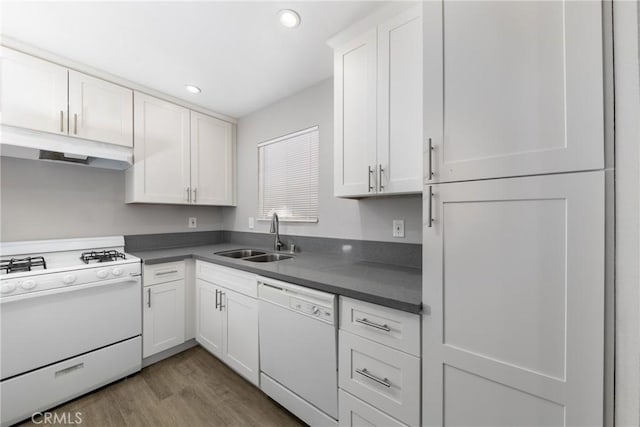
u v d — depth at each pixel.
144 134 2.23
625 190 0.66
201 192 2.64
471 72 0.90
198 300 2.21
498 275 0.85
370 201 1.87
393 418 1.07
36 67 1.70
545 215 0.77
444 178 0.95
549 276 0.76
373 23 1.42
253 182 2.78
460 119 0.92
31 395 1.48
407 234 1.69
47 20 1.44
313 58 1.82
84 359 1.67
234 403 1.65
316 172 2.21
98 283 1.70
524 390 0.80
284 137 2.45
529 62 0.79
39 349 1.51
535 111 0.78
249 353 1.73
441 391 0.96
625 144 0.66
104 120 2.00
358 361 1.18
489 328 0.86
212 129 2.74
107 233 2.29
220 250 2.48
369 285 1.24
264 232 2.68
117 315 1.82
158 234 2.59
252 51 1.74
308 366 1.37
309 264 1.75
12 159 1.87
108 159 2.08
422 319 1.00
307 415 1.38
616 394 0.68
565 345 0.74
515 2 0.82
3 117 1.58
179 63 1.88
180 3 1.33
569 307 0.73
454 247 0.93
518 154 0.81
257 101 2.51
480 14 0.89
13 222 1.87
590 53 0.70
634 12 0.65
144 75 2.04
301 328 1.40
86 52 1.74
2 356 1.40
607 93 0.68
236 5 1.34
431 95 0.99
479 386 0.88
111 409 1.59
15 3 1.31
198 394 1.73
